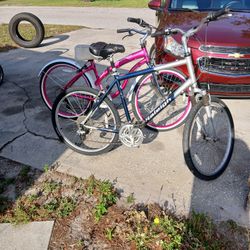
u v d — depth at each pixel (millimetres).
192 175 2793
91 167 2939
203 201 2506
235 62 3396
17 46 7395
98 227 2305
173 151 3141
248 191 2590
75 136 3334
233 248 2115
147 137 3383
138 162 2988
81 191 2648
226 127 2830
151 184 2701
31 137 3438
